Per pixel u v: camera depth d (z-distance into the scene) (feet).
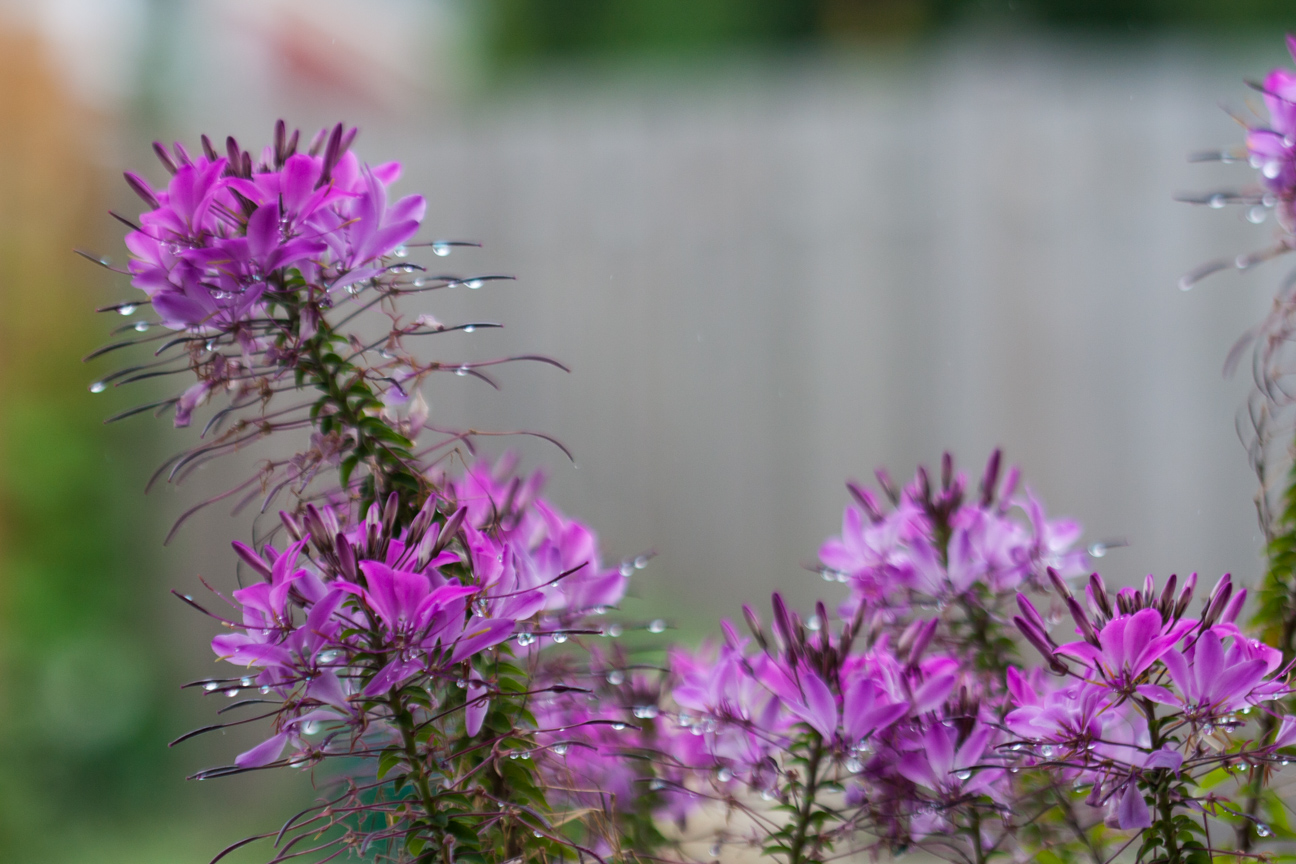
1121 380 16.78
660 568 17.99
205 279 3.22
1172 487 16.67
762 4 29.04
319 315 3.38
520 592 3.29
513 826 3.40
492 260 18.12
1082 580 4.99
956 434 17.22
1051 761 3.12
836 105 17.44
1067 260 16.87
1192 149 16.53
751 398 17.75
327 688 3.09
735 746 3.68
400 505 3.43
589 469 18.11
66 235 17.81
